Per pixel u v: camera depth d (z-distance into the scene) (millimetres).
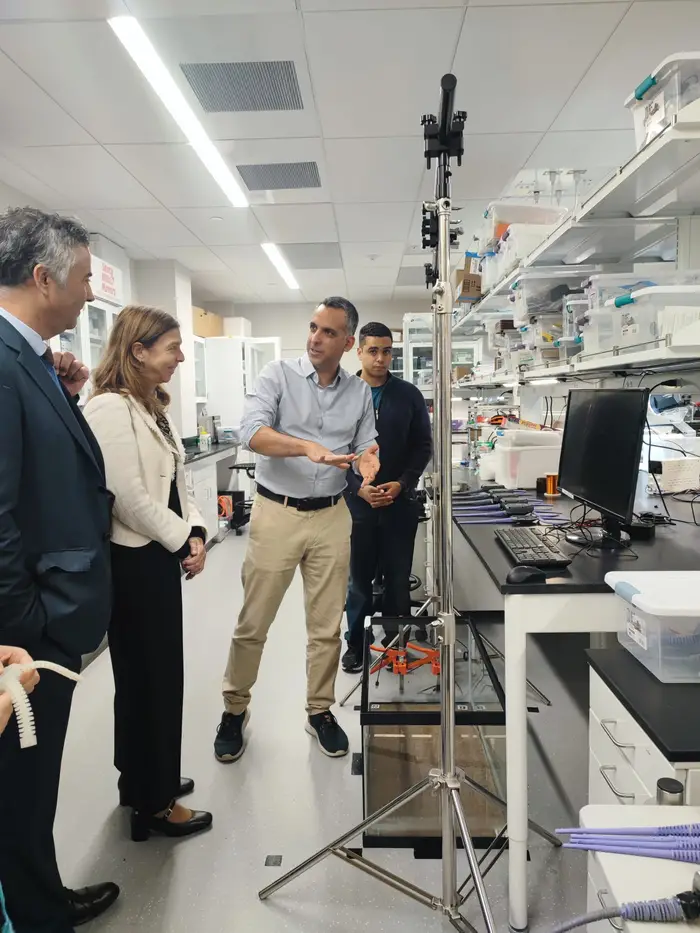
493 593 2877
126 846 1584
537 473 2574
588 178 3670
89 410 1443
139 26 2172
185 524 1517
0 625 1021
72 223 1133
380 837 1564
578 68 2486
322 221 4500
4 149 3178
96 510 1205
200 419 6277
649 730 952
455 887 1287
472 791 1605
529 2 2078
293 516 1901
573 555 1449
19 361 1058
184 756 1995
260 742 2080
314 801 1755
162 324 1531
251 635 1935
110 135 3025
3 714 708
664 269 1943
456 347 5238
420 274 6395
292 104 2744
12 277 1085
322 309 1830
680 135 1229
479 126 2988
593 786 1250
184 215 4316
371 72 2496
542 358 2439
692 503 2127
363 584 2551
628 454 1428
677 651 1099
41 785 1142
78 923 1327
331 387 1950
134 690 1517
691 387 2076
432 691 1672
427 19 2162
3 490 996
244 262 5777
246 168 3473
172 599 1536
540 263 2441
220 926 1330
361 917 1349
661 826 815
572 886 1412
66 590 1113
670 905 660
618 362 1665
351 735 2117
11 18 2109
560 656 2758
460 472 3566
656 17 2156
